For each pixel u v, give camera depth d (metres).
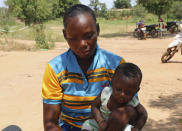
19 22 36.97
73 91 1.83
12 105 5.31
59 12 71.56
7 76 7.82
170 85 6.33
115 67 1.88
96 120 1.82
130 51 13.30
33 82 7.07
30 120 4.53
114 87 1.79
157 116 4.41
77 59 1.85
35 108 5.13
